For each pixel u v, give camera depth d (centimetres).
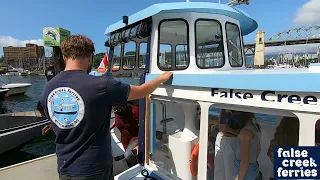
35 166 505
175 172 274
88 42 194
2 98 2953
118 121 411
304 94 166
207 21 293
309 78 160
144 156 302
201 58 288
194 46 282
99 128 184
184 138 265
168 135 281
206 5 284
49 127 536
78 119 178
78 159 182
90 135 182
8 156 1065
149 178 283
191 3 285
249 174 231
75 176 182
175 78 247
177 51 292
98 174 186
